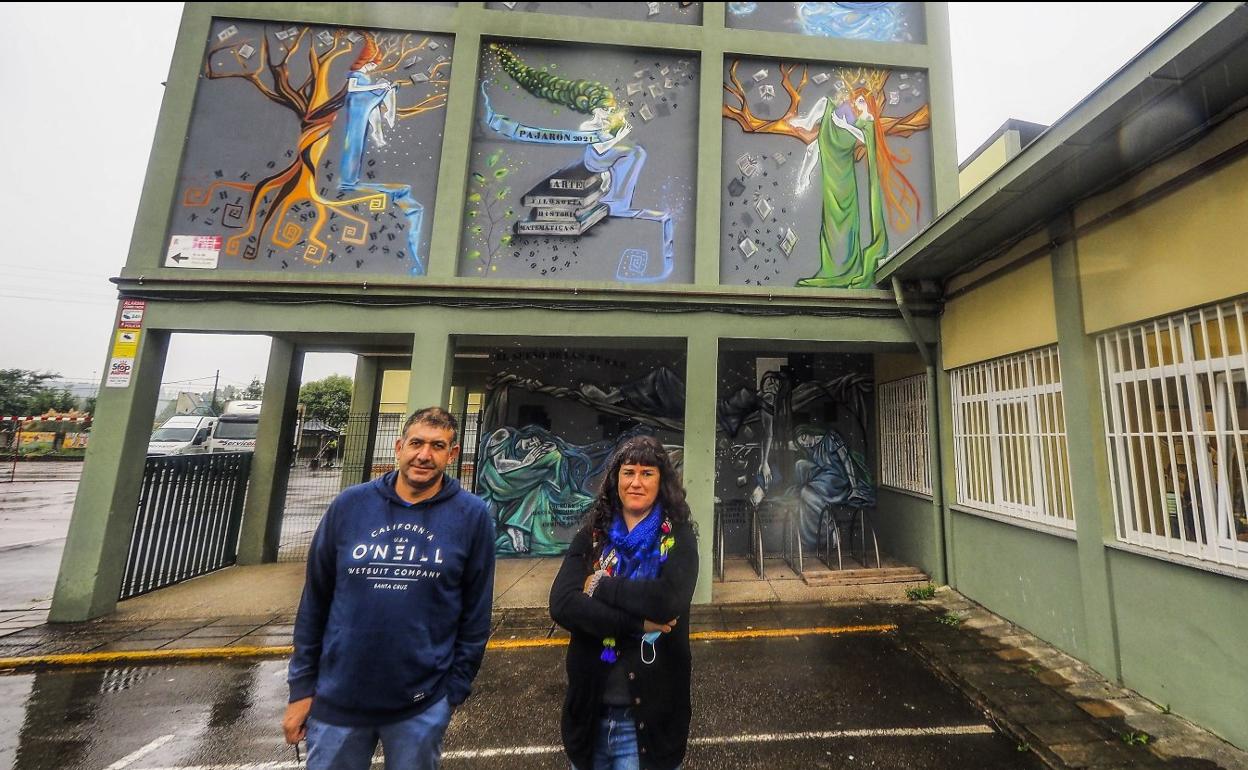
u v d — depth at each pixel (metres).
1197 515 3.10
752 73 6.23
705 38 6.13
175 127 5.57
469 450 10.12
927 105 6.34
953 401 5.61
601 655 1.74
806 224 6.01
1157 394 3.41
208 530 6.34
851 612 4.98
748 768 2.76
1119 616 3.56
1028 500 4.54
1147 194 3.31
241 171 5.62
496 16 6.03
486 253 5.79
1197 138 2.96
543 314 5.55
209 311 5.30
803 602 5.26
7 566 6.78
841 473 7.29
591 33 6.04
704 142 5.93
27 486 15.34
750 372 7.50
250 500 6.89
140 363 5.16
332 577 1.90
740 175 6.05
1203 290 2.97
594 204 5.92
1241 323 2.86
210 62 5.79
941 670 3.80
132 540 5.35
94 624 4.68
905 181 6.18
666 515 1.89
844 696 3.47
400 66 5.97
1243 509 2.88
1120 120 2.90
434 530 1.90
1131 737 2.95
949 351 5.55
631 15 6.29
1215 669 2.93
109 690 3.61
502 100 6.03
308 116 5.79
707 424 5.48
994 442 4.95
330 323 5.41
